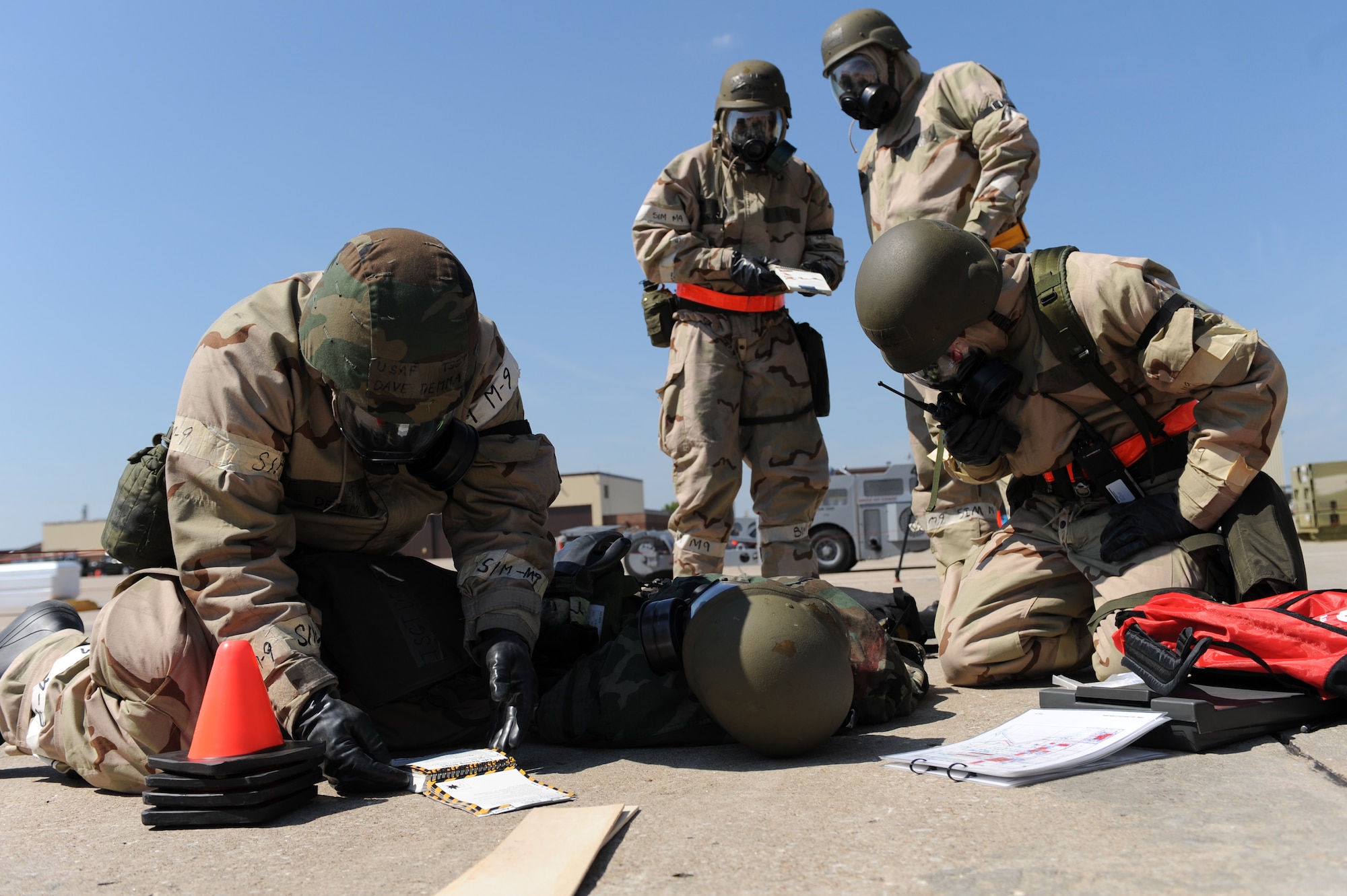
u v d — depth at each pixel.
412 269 2.12
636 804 1.86
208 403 2.25
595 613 3.04
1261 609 2.21
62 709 2.35
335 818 1.87
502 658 2.31
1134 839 1.46
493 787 1.98
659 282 4.28
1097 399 3.05
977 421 3.12
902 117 4.51
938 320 2.84
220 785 1.84
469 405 2.51
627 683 2.51
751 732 2.18
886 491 12.90
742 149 4.18
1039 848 1.45
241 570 2.17
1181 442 3.01
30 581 13.25
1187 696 2.14
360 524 2.59
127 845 1.77
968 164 4.31
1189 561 2.83
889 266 2.88
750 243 4.33
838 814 1.71
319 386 2.35
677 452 4.26
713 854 1.51
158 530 2.44
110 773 2.22
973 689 3.20
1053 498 3.34
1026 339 3.08
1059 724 2.20
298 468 2.43
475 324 2.24
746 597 2.28
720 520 4.30
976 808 1.68
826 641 2.22
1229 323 2.76
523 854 1.51
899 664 2.72
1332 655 2.09
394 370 2.10
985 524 4.12
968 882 1.33
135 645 2.18
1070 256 3.03
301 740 2.09
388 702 2.35
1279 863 1.32
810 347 4.34
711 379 4.21
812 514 4.41
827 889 1.34
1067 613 3.18
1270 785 1.70
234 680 1.93
